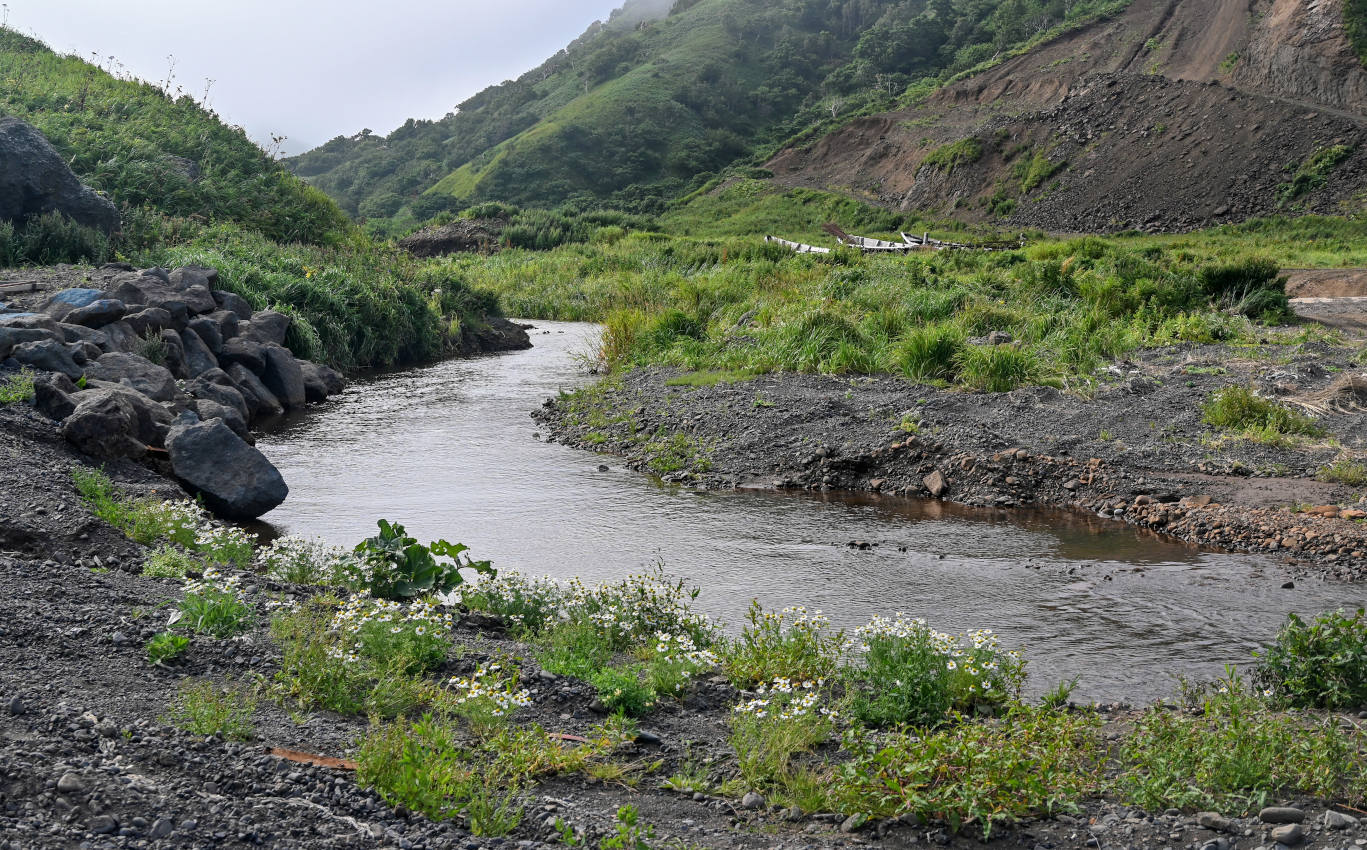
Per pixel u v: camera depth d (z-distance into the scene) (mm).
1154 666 6402
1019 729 4480
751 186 96500
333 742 4238
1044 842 3848
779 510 10500
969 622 7227
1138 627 7121
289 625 5484
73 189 20922
